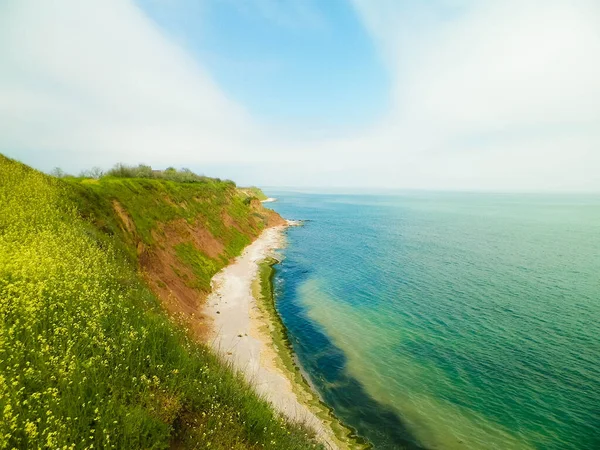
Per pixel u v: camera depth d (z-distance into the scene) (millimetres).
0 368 7281
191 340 15398
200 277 34406
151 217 33812
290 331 27875
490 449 16156
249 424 10227
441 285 42062
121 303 13070
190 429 8672
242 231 63250
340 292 38844
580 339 27438
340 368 22703
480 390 20672
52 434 6008
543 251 64688
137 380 9320
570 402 19578
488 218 134500
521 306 34875
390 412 18500
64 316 10086
